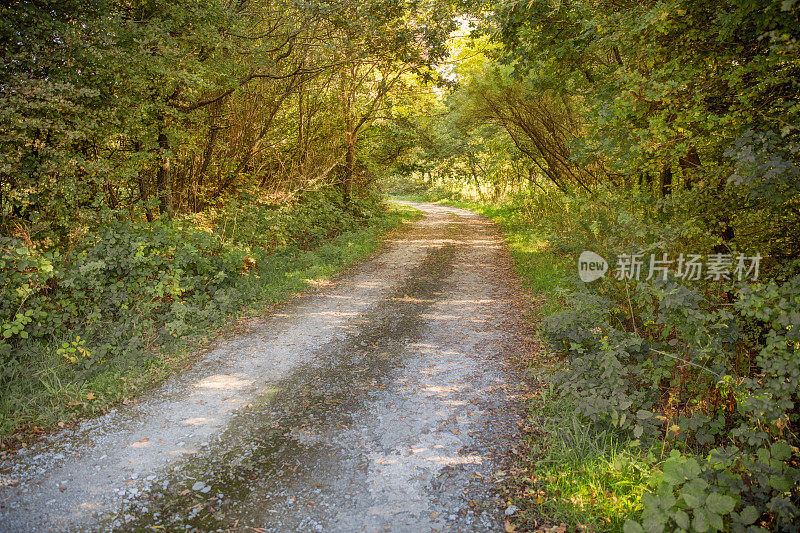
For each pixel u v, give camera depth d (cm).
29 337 527
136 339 570
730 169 459
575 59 844
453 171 3297
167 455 389
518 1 705
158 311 673
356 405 478
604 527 312
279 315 775
